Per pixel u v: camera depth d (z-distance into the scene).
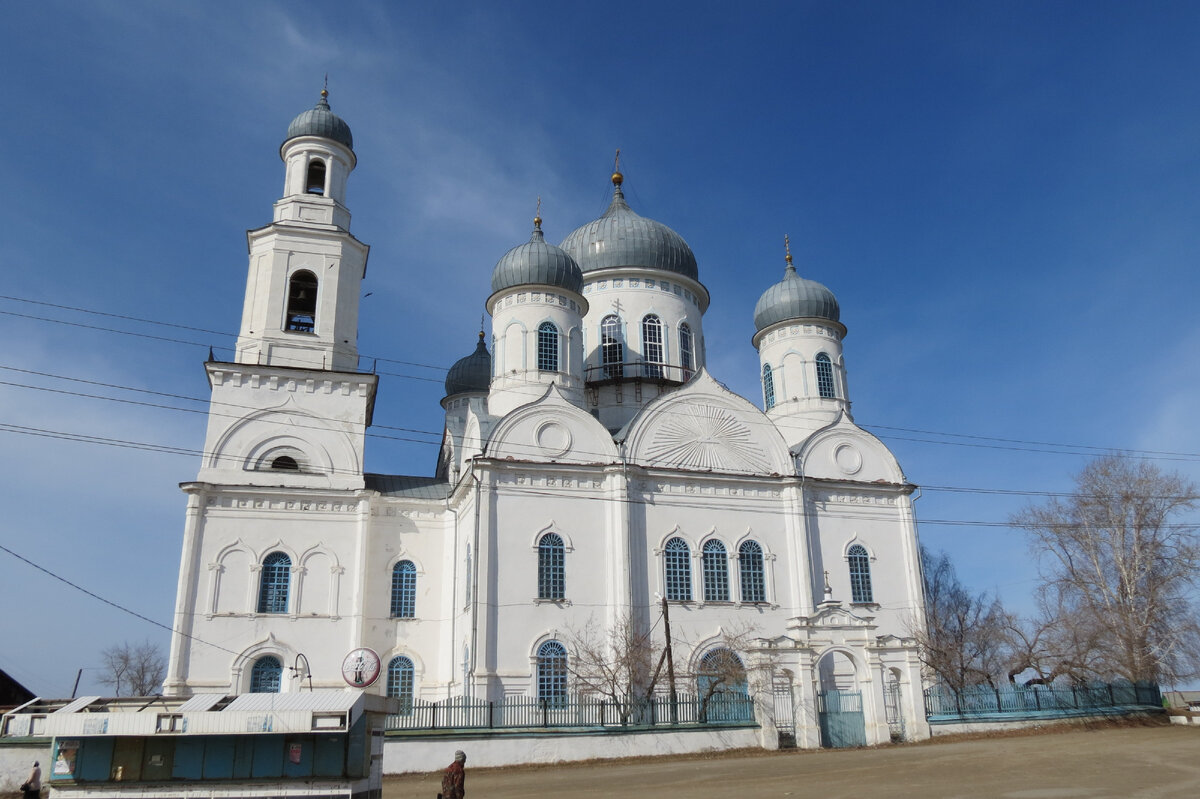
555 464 44.00
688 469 46.38
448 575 46.94
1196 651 52.09
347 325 49.56
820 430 50.91
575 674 38.78
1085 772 26.14
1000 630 52.19
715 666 41.84
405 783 29.50
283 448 46.06
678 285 58.19
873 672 39.69
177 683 40.97
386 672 44.72
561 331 51.25
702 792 24.59
